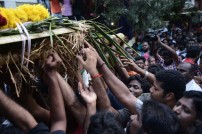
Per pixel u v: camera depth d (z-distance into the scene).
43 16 1.94
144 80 2.97
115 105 2.74
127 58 2.59
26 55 1.62
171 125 1.51
